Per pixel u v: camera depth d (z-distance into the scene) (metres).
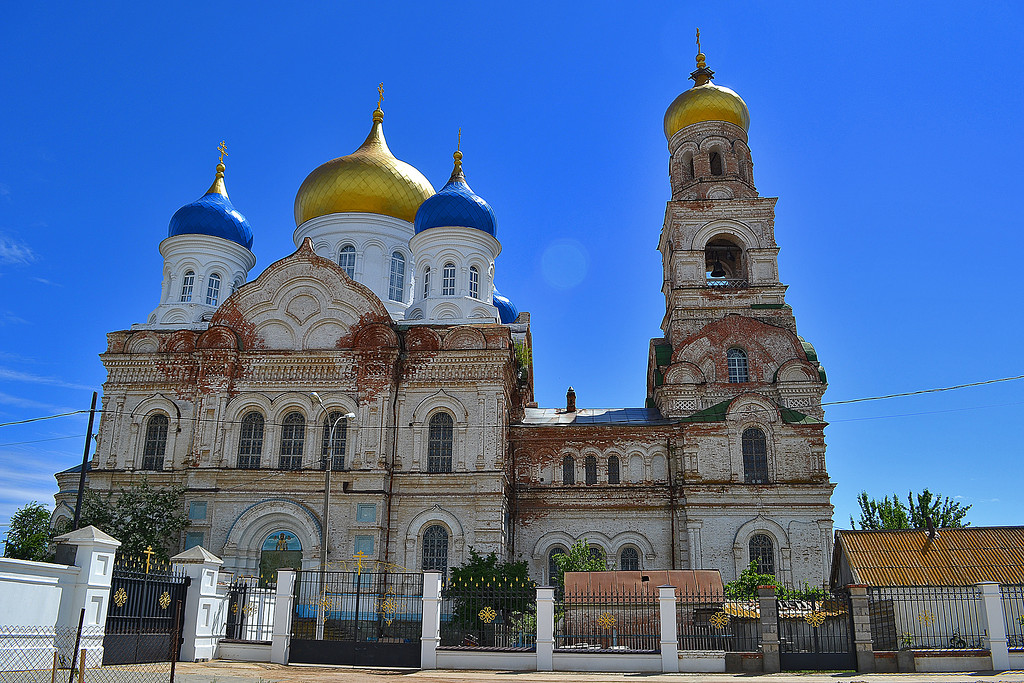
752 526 43.22
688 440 45.16
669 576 34.06
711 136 54.19
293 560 39.28
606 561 44.34
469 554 39.12
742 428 45.12
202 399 41.88
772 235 51.12
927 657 25.17
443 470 41.09
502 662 26.17
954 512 56.69
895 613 30.77
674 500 45.09
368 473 39.69
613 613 32.69
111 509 39.47
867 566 32.62
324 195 53.88
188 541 39.66
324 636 32.25
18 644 20.16
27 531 39.16
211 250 53.00
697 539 43.25
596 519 45.34
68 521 42.66
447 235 50.56
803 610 31.75
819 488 43.50
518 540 45.34
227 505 40.00
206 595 26.77
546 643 26.12
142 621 24.56
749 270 50.66
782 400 46.62
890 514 58.53
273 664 26.17
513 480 46.38
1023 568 31.22
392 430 41.25
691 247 51.28
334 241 53.25
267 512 39.31
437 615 26.86
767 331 48.31
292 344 43.06
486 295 50.94
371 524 38.91
